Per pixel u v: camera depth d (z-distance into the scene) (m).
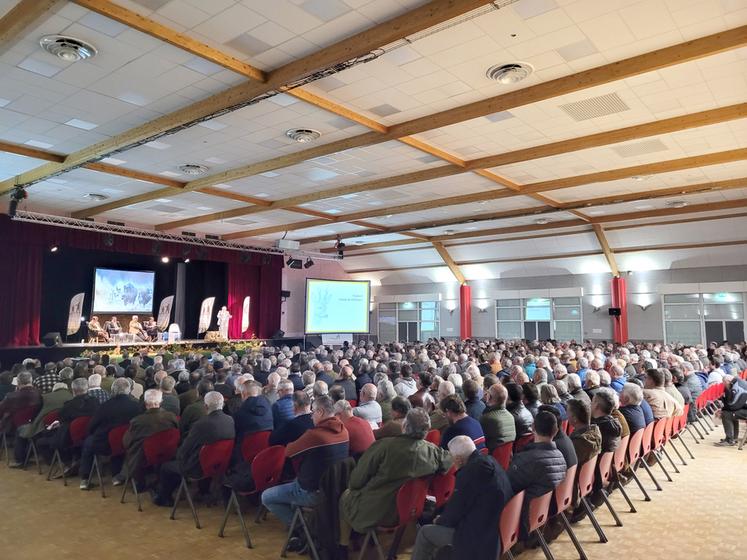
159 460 5.23
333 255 22.89
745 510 5.20
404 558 4.13
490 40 5.70
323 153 9.26
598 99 7.25
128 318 18.77
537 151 9.28
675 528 4.73
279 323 21.42
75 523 4.82
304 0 5.00
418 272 23.77
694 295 17.83
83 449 5.79
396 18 5.27
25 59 6.14
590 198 13.59
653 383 6.42
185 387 6.95
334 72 6.11
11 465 6.63
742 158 9.32
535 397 5.70
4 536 4.52
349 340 22.53
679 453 7.31
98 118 8.01
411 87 6.91
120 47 5.83
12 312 14.30
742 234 15.88
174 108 7.58
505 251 20.41
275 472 4.44
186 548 4.30
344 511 3.75
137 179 11.26
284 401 5.82
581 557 4.07
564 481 3.91
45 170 10.44
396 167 10.66
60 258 17.39
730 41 5.44
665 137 8.78
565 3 5.01
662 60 5.83
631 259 18.42
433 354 12.70
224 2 5.04
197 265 21.02
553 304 20.72
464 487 3.06
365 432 4.60
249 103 6.93
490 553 2.98
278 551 4.26
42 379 7.63
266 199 13.82
